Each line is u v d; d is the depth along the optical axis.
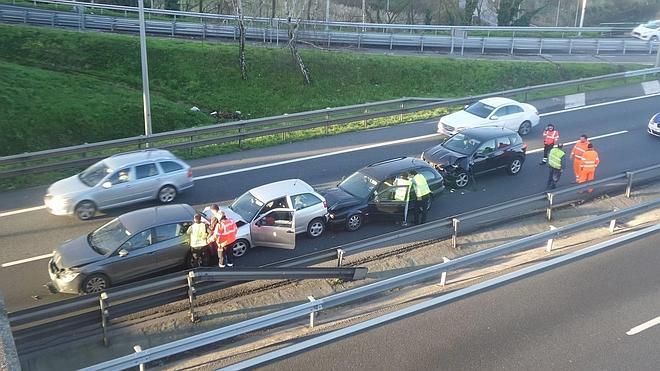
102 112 27.59
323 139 23.67
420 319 11.39
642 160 20.84
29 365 10.23
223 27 36.28
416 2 52.62
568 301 11.88
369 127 25.16
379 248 14.84
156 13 38.53
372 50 36.66
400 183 16.45
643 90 30.33
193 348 10.16
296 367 9.98
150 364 10.32
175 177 17.73
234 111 30.75
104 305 10.63
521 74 33.88
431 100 27.00
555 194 16.09
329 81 33.19
